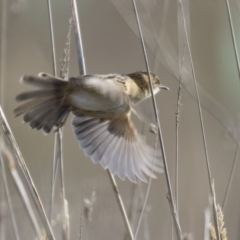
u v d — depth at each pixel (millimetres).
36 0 20484
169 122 16516
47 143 15258
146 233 9758
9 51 18703
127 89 7727
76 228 11266
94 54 20109
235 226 12938
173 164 14812
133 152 7695
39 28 20172
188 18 10898
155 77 8742
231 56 20109
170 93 17188
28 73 17953
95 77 7391
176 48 15492
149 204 13109
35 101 7137
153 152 7906
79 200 12086
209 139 15430
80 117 7504
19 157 8000
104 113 7477
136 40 20438
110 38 20516
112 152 7531
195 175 14156
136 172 7570
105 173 14102
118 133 7656
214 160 14562
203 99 11312
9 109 16656
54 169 8922
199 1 20469
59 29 20375
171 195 8109
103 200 12461
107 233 11430
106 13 21188
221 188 13789
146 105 8781
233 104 18906
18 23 19281
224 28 20484
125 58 19859
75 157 15766
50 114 7215
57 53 19391
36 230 7676
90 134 7512
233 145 12508
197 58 20297
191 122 16297
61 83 7082
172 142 15914
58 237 9109
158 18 13141
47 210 10094
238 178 14000
